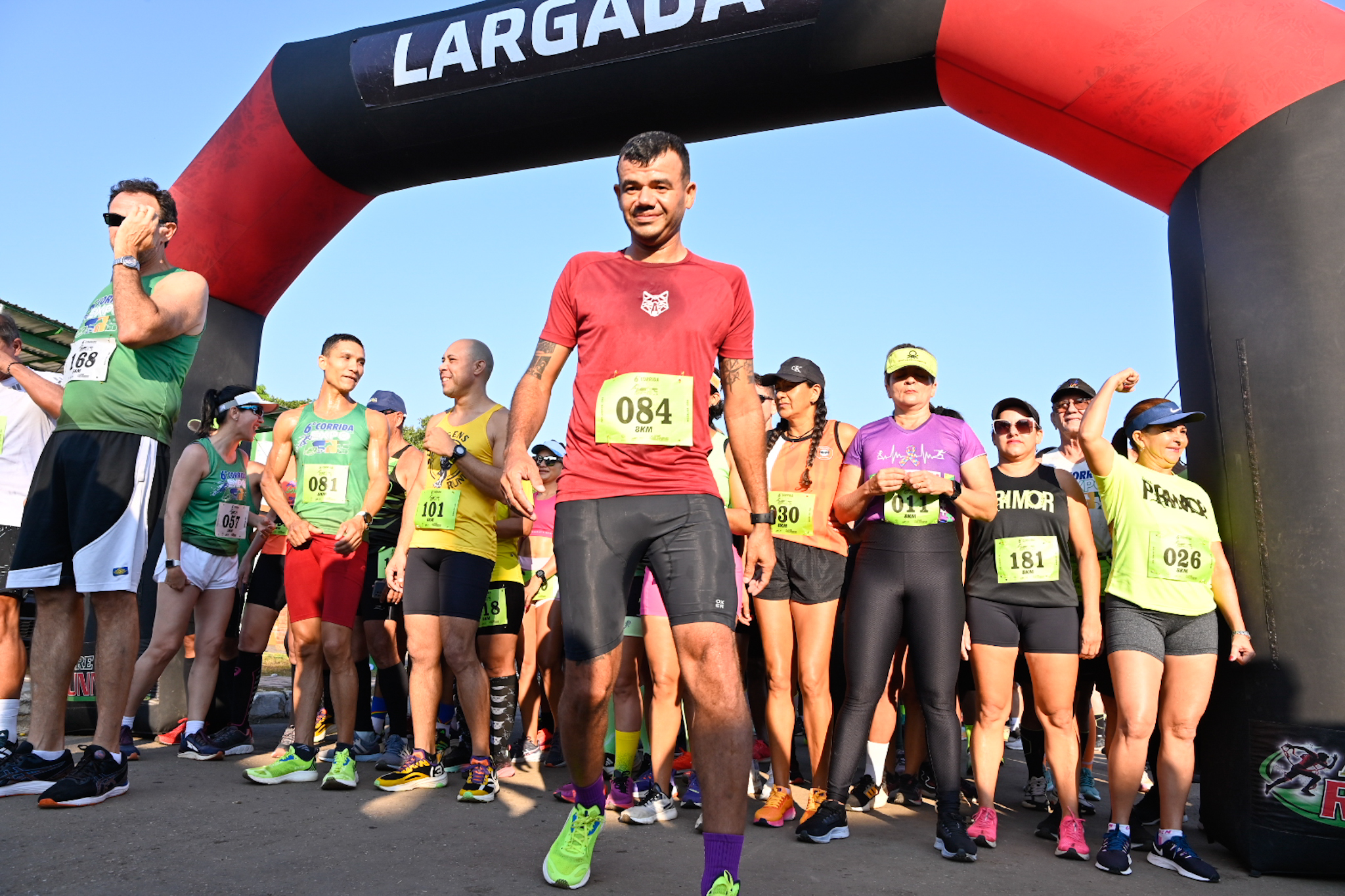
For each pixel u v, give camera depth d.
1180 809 3.29
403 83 4.99
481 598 3.83
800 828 3.35
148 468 3.31
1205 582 3.40
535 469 2.30
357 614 4.81
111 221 3.29
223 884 2.32
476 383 4.09
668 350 2.31
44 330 8.34
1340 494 3.30
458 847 2.85
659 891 2.48
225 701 5.23
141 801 3.29
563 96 4.72
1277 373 3.46
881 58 4.18
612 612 2.32
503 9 4.85
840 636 4.46
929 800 4.46
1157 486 3.53
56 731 3.33
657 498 2.26
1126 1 3.76
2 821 2.88
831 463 3.94
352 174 5.38
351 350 4.39
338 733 3.84
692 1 4.42
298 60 5.30
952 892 2.71
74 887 2.24
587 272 2.44
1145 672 3.33
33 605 4.71
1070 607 3.61
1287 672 3.32
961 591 3.47
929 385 3.72
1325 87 3.53
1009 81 4.04
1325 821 3.19
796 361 4.07
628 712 3.78
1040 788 4.44
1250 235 3.57
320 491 4.13
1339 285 3.39
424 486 3.94
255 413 4.94
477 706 3.67
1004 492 3.81
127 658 3.32
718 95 4.49
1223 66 3.65
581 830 2.52
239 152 5.38
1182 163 3.86
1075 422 4.85
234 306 5.75
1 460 4.33
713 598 2.21
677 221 2.44
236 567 4.89
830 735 3.91
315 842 2.80
